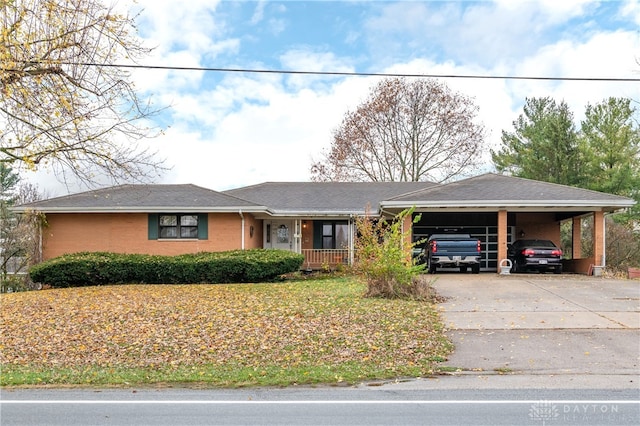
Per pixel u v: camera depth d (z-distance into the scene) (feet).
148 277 60.64
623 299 44.91
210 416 18.08
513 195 65.51
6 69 34.09
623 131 92.94
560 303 43.06
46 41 36.70
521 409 18.60
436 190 69.15
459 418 17.54
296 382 23.29
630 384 22.39
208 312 39.42
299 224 81.35
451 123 122.01
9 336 33.27
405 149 125.49
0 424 17.21
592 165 94.73
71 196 72.28
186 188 75.36
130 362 27.53
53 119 37.40
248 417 17.92
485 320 36.63
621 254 82.74
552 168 100.42
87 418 17.93
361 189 91.40
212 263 60.44
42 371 25.85
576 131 102.94
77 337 32.78
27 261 68.95
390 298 45.06
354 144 126.41
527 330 33.60
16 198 107.76
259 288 53.83
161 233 70.49
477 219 81.87
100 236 70.03
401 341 30.96
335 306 41.22
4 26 34.76
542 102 117.08
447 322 36.06
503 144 122.93
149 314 38.93
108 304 43.52
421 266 47.09
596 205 62.69
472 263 64.44
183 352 29.27
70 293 51.11
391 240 47.11
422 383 23.04
